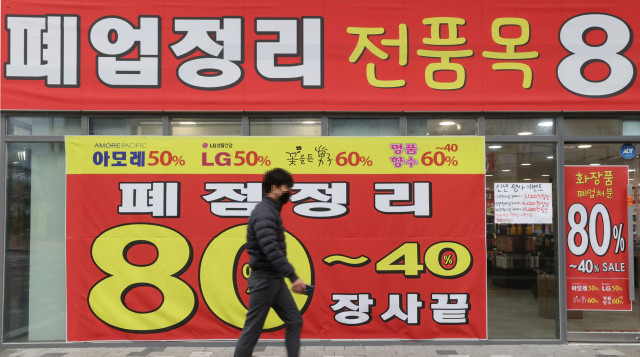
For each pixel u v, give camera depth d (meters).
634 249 5.86
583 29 5.79
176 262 5.69
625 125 5.90
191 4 5.80
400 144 5.75
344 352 5.38
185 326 5.68
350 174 5.73
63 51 5.76
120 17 5.78
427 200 5.73
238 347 4.07
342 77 5.81
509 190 5.80
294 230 5.71
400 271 5.70
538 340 5.71
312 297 5.68
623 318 5.81
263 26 5.81
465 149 5.77
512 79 5.79
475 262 5.70
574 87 5.79
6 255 5.77
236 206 5.72
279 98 5.79
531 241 5.80
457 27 5.81
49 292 5.79
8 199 5.81
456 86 5.79
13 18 5.75
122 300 5.67
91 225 5.69
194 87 5.79
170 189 5.72
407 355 5.27
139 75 5.78
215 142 5.74
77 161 5.71
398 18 5.82
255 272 4.09
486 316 5.70
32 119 5.86
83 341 5.67
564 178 5.86
